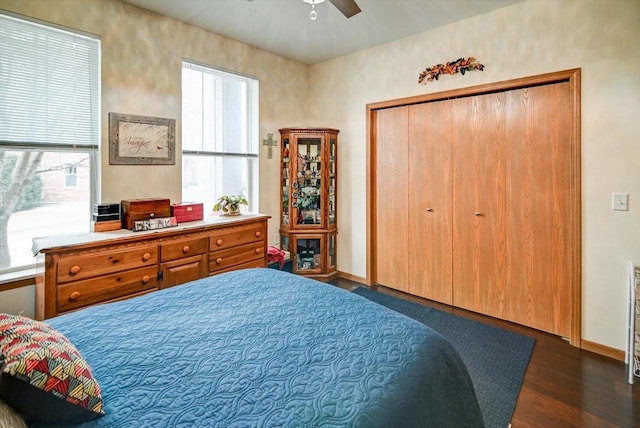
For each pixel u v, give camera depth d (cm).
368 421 91
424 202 357
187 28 324
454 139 331
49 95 249
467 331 288
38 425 87
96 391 91
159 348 121
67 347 99
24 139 241
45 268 207
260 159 400
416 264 367
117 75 280
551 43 268
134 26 288
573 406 196
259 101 394
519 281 299
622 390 210
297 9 295
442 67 326
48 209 257
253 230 332
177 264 271
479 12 299
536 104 283
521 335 281
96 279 227
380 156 390
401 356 118
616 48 241
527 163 290
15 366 82
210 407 92
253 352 119
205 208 359
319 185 416
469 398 131
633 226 240
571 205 265
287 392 98
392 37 355
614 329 249
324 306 158
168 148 315
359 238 411
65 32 253
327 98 432
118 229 264
